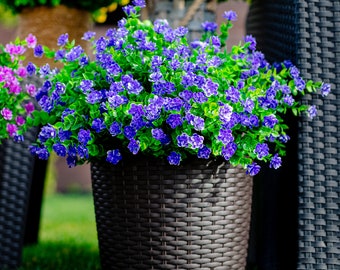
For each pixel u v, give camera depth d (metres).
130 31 1.85
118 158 1.77
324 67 1.86
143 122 1.75
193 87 1.78
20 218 2.05
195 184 1.80
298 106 1.88
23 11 2.17
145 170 1.80
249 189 1.88
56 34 2.15
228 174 1.83
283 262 2.02
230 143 1.77
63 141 1.80
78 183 5.57
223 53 1.90
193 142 1.74
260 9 2.19
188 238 1.81
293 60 1.90
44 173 2.44
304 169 1.87
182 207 1.80
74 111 1.81
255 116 1.79
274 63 1.95
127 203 1.82
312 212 1.87
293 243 1.92
